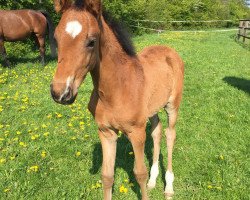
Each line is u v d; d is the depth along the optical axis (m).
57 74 2.40
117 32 2.99
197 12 28.92
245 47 16.34
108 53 2.86
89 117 5.81
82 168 4.36
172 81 3.96
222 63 11.45
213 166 4.42
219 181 4.11
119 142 5.01
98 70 2.86
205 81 8.70
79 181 4.09
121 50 3.03
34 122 5.64
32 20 10.41
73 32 2.36
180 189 4.09
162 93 3.67
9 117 5.78
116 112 3.01
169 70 3.92
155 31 23.36
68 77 2.39
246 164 4.45
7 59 10.05
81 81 2.54
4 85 7.93
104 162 3.33
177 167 4.48
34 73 9.35
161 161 4.72
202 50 14.48
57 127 5.38
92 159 4.55
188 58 12.19
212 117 6.16
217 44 17.33
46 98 6.88
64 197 3.76
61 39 2.39
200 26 28.64
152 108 3.57
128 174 4.30
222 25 31.50
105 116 3.09
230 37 21.45
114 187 4.06
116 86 2.95
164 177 4.37
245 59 12.48
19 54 11.65
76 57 2.39
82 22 2.39
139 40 17.84
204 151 4.86
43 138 5.02
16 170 4.15
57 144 4.82
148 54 3.86
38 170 4.20
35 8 13.38
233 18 32.69
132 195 3.96
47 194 3.78
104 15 2.89
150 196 4.02
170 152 4.15
